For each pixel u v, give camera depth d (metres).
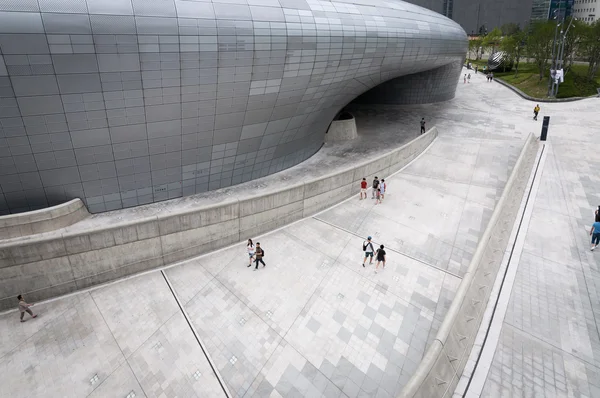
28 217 14.77
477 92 48.84
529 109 38.66
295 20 17.14
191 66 15.18
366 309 11.36
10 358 10.00
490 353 9.48
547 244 14.44
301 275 12.98
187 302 11.90
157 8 13.82
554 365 9.20
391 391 8.88
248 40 15.86
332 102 23.12
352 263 13.54
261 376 9.33
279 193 15.53
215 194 19.77
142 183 17.67
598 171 21.77
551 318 10.70
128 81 14.38
